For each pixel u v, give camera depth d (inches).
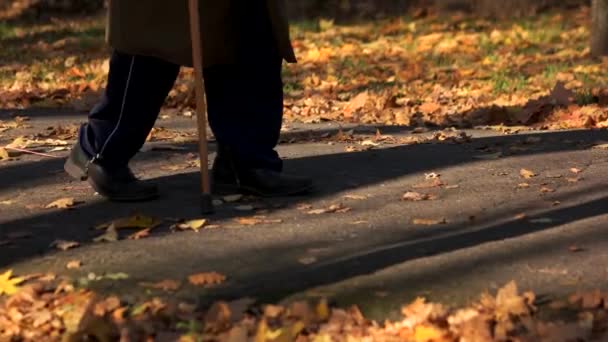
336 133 547.8
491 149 482.3
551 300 278.5
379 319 270.1
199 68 359.9
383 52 956.0
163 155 474.9
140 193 382.3
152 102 374.9
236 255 318.0
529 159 455.8
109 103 377.4
